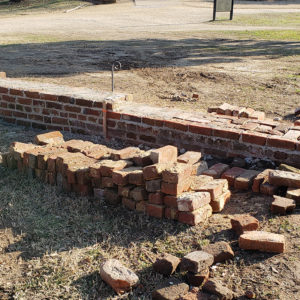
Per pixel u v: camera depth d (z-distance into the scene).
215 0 12.30
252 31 10.10
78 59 7.02
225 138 2.90
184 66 6.36
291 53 7.26
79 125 3.54
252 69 6.11
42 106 3.69
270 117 4.00
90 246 2.05
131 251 2.00
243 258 1.88
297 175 2.37
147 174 2.22
